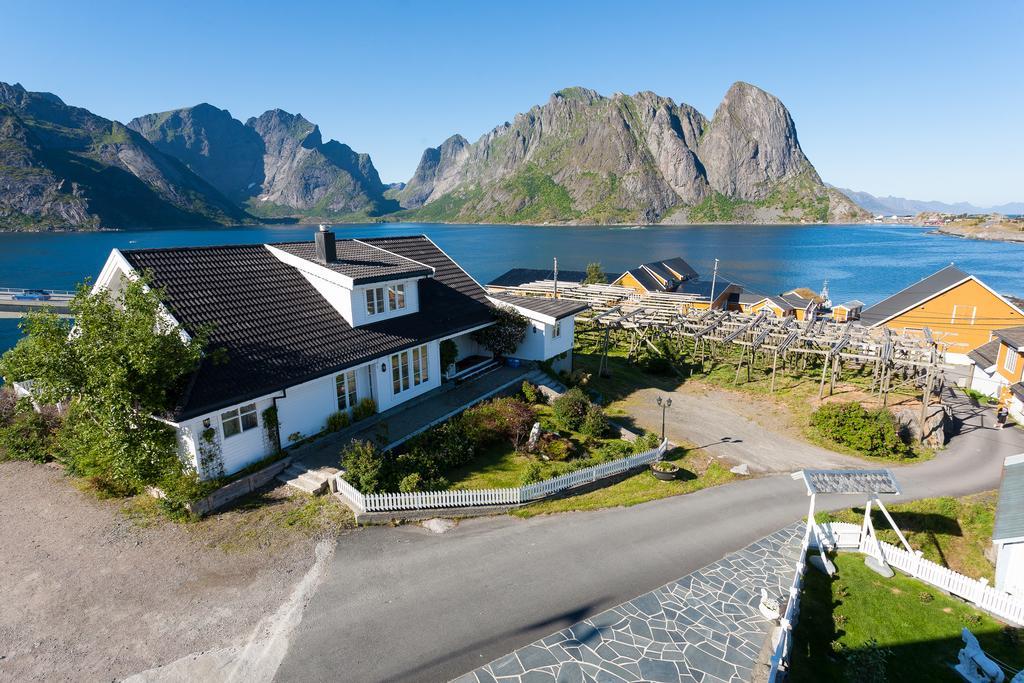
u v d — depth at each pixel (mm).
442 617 13344
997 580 16969
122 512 17234
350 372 23672
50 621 12672
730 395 35938
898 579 16422
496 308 32719
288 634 12578
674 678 11664
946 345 43500
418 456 20562
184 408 16703
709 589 14945
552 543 17000
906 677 12789
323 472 19516
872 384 34969
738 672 11906
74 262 147125
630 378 39281
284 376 19891
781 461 25578
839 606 15047
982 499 21422
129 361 16172
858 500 21219
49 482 19156
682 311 51562
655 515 19234
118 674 11266
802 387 37250
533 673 11672
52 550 15328
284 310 23078
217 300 21375
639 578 15320
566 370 36562
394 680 11414
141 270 20438
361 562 15422
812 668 12688
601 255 191000
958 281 48031
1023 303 53719
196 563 14914
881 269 149875
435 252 35312
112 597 13516
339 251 27984
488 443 24000
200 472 17719
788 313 68438
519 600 14102
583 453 24516
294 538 16234
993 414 33875
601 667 11906
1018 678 11961
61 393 17266
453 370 30312
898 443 26656
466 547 16531
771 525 18875
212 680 11234
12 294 81000
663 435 26719
